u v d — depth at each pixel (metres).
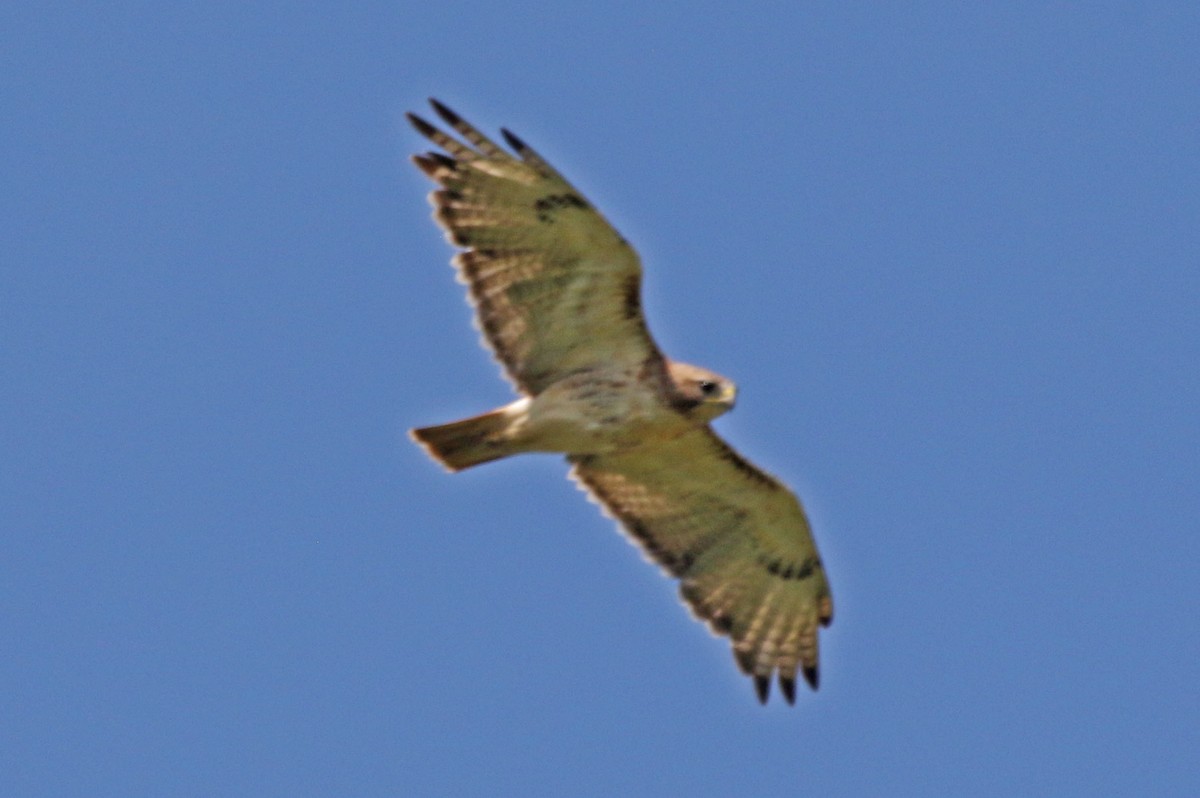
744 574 35.06
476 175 30.14
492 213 30.31
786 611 35.22
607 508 34.72
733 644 35.25
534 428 31.09
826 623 35.09
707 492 33.97
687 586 35.09
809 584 34.91
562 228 29.95
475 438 31.31
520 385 31.34
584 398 31.08
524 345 31.22
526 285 30.72
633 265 29.95
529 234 30.25
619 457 33.56
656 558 34.97
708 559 35.00
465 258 30.83
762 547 34.69
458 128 29.94
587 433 31.25
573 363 31.28
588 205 29.52
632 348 31.02
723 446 32.78
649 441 31.75
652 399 31.09
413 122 30.16
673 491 34.16
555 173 29.42
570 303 30.67
